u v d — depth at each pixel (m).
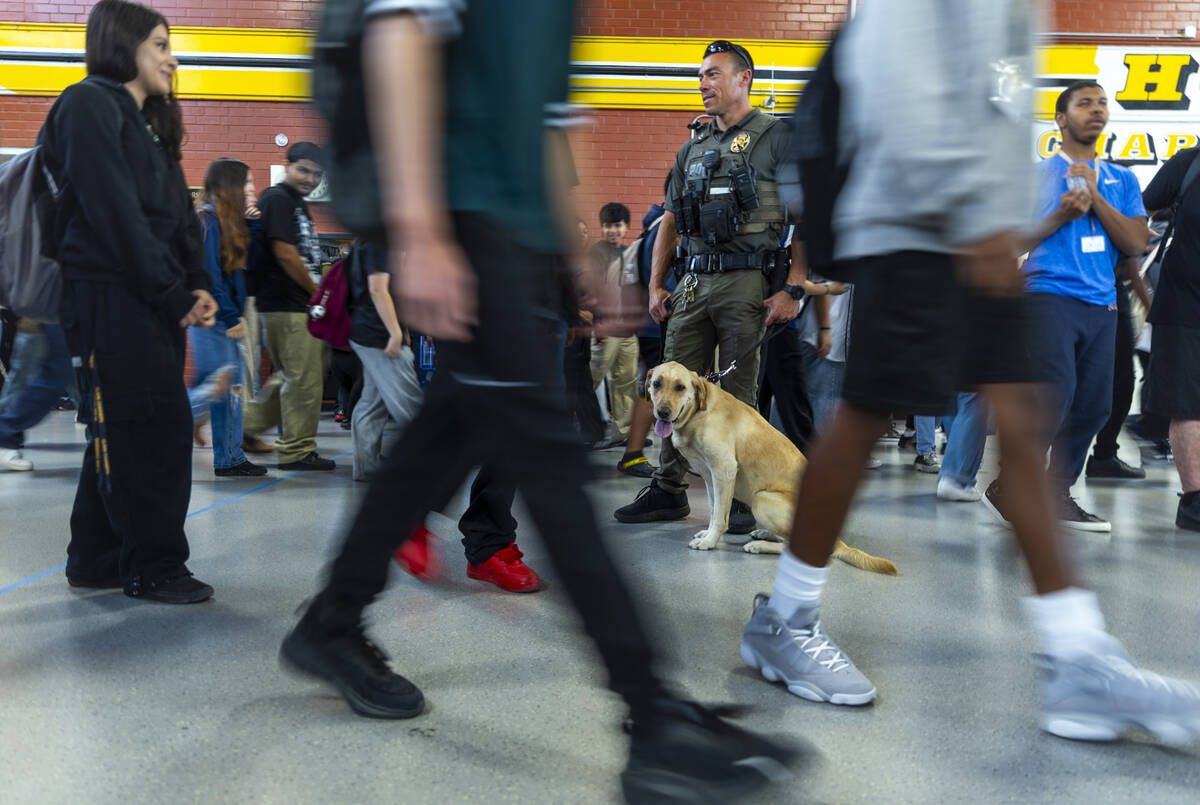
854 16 1.61
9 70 9.34
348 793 1.40
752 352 3.52
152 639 2.13
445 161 1.14
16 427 4.80
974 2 1.46
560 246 1.20
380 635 2.19
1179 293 3.50
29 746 1.56
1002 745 1.59
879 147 1.53
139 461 2.36
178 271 2.33
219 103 9.45
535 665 1.99
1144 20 9.39
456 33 1.11
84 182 2.15
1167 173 3.71
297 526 3.49
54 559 2.90
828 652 1.81
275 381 5.71
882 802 1.39
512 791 1.41
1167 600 2.54
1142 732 1.65
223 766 1.49
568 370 4.13
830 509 1.74
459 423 1.52
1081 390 3.48
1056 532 1.62
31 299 2.62
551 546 1.13
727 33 9.47
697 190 3.51
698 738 1.11
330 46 1.18
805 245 1.70
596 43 9.45
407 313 1.11
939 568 2.91
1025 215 1.53
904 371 1.53
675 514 3.82
